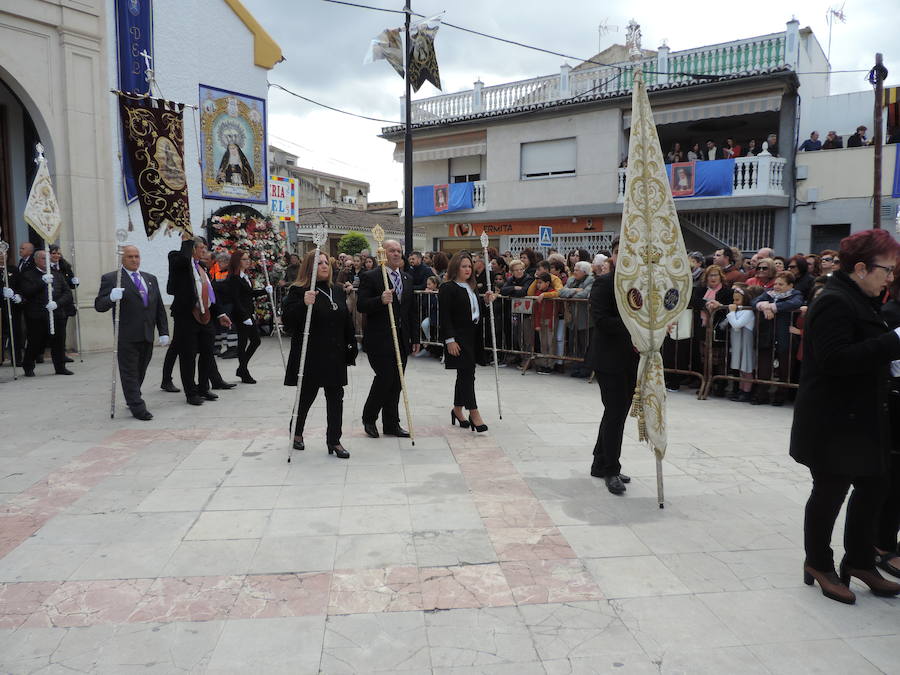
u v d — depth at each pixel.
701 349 8.04
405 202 13.89
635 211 4.39
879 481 3.15
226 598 3.18
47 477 4.96
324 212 36.75
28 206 8.37
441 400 7.85
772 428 6.53
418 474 5.05
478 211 21.45
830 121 17.12
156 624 2.95
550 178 19.88
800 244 16.27
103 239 11.56
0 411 7.17
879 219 13.78
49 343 9.46
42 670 2.62
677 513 4.30
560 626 2.95
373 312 5.96
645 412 4.39
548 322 9.45
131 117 8.34
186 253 7.46
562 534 3.95
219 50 13.66
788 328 7.31
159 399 7.89
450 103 22.05
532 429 6.46
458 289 6.25
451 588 3.29
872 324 2.98
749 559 3.64
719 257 9.19
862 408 3.02
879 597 3.24
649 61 18.08
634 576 3.43
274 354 12.01
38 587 3.29
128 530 3.98
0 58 10.07
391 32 13.43
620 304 4.34
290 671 2.61
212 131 13.66
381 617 3.02
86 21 11.05
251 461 5.37
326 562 3.56
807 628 2.95
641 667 2.65
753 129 18.62
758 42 16.31
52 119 10.80
